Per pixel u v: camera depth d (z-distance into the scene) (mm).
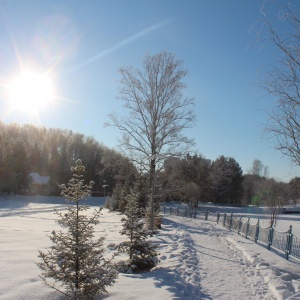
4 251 9570
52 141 90188
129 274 8008
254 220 36812
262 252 12219
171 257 10602
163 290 6594
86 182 85312
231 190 77500
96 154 87688
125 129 29516
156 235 16594
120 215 30500
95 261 5797
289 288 7578
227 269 9625
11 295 5812
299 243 10836
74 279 5617
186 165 47344
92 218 5961
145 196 26531
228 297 6926
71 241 5793
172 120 29219
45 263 5898
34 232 15062
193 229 21375
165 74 29641
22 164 65500
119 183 38219
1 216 28062
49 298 5855
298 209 51906
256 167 84188
